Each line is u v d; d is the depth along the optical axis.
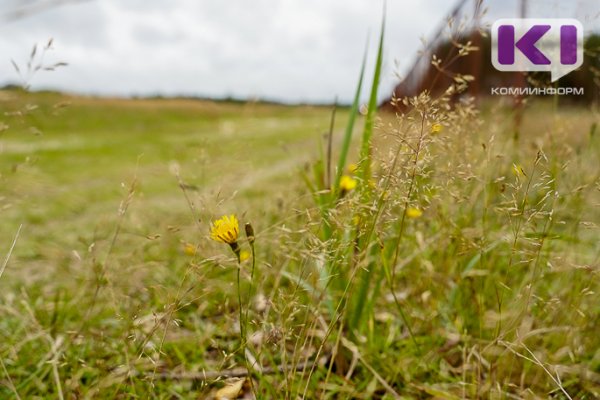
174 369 0.45
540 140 0.50
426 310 0.51
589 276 0.43
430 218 0.52
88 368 0.42
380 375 0.45
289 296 0.35
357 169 0.36
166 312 0.36
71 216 1.24
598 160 0.47
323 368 0.44
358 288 0.46
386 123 0.33
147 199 1.47
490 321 0.45
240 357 0.45
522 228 0.36
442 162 0.43
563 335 0.43
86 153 3.18
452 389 0.42
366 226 0.35
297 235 0.44
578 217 0.46
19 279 0.70
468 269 0.45
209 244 0.44
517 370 0.42
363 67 0.46
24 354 0.47
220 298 0.56
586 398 0.40
